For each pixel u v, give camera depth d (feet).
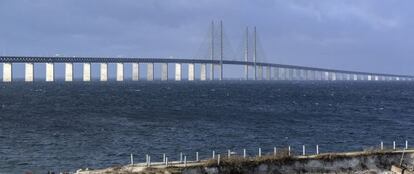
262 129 380.78
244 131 366.63
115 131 360.48
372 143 319.68
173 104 631.15
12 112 505.66
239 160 195.83
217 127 389.19
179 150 283.79
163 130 367.66
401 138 345.72
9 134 339.77
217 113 510.17
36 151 276.82
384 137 349.00
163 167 189.88
